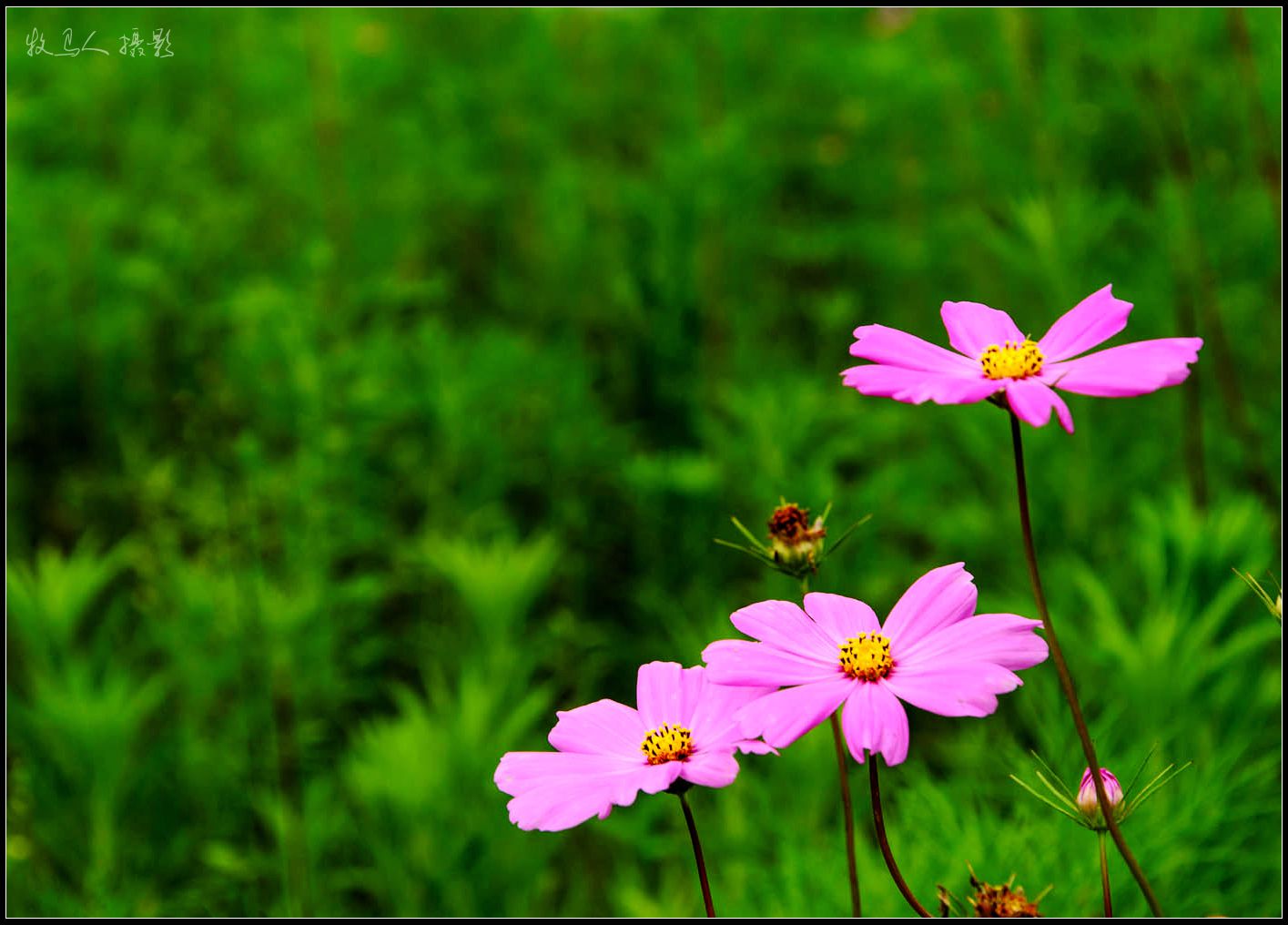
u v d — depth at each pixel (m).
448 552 1.56
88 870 1.38
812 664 0.80
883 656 0.79
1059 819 1.03
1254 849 1.10
